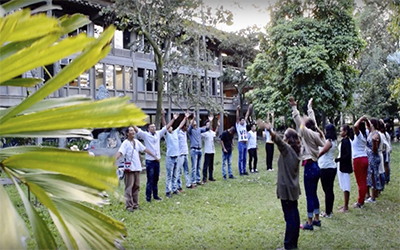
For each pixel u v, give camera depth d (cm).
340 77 1176
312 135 425
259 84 1677
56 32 74
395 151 1412
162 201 604
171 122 649
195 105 1623
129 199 536
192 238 417
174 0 1187
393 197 601
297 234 370
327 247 377
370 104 1959
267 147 970
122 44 1800
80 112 84
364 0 1173
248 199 620
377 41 1973
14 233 75
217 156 1358
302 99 1162
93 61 81
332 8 1187
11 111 83
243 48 2173
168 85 1650
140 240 409
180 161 693
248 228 452
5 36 71
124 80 1794
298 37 1174
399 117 2038
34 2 108
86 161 86
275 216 506
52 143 962
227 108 2555
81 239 94
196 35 1435
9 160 91
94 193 102
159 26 1280
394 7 805
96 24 1590
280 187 364
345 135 517
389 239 400
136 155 545
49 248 93
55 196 95
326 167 471
